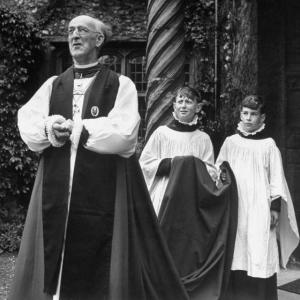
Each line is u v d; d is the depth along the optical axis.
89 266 2.15
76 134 2.12
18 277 2.18
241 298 3.14
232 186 3.16
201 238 3.08
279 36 4.80
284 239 3.27
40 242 2.19
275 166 3.19
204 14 6.97
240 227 3.11
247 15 5.09
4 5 7.01
